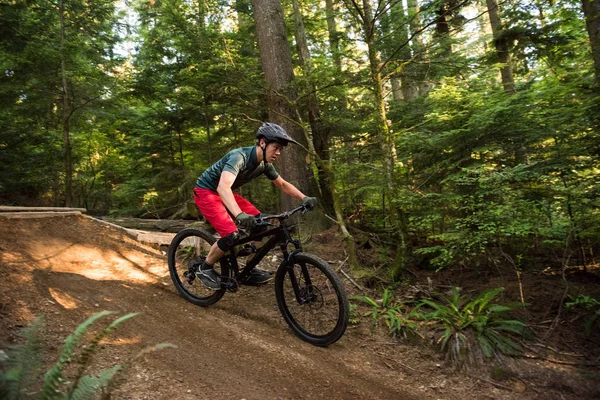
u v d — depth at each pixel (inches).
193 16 242.4
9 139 313.1
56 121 339.6
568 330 138.5
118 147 412.2
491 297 141.5
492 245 184.7
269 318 141.8
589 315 142.9
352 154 240.5
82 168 438.9
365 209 253.1
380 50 271.4
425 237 211.9
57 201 392.2
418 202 178.7
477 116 164.4
